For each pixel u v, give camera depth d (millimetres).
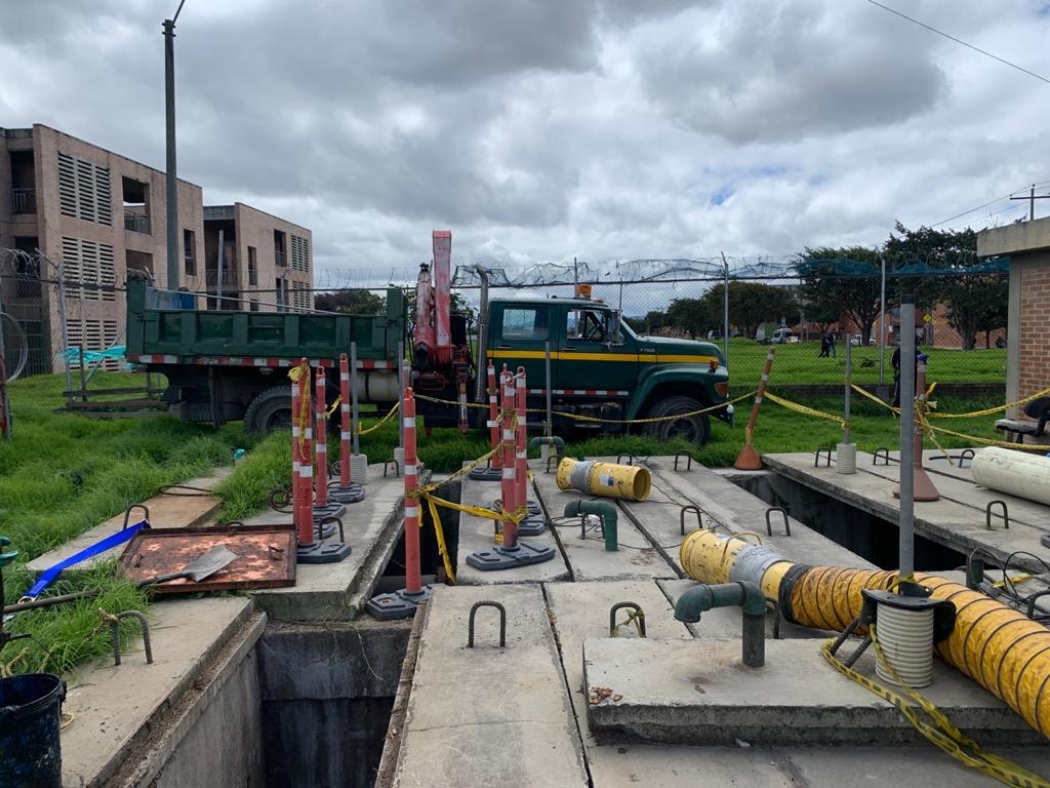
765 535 6973
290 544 5777
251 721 4918
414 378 12062
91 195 31812
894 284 26953
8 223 29797
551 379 12367
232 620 4852
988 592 5047
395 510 7812
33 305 26547
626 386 12445
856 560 6219
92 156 31859
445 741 3580
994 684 3408
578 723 3736
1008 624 3455
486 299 12375
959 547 6559
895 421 14742
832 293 30312
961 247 32469
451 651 4512
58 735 2986
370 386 11953
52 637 4188
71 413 13773
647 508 7941
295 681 5145
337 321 11742
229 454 10141
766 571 4793
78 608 4492
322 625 5246
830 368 23422
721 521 7449
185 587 5199
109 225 32969
